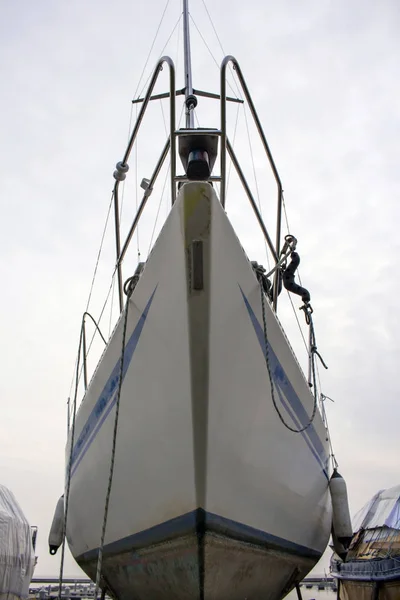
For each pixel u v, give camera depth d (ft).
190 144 13.23
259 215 16.08
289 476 13.84
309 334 15.96
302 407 15.11
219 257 11.04
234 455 11.59
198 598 11.89
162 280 11.65
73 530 17.62
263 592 13.98
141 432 12.32
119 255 17.03
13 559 24.02
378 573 23.11
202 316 10.60
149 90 14.51
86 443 16.02
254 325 12.42
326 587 55.06
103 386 14.79
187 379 10.77
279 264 15.93
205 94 19.80
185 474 10.99
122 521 13.24
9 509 26.25
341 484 17.35
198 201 10.71
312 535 15.75
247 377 12.02
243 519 12.10
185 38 18.47
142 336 12.41
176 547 11.67
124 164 15.25
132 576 13.67
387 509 29.43
